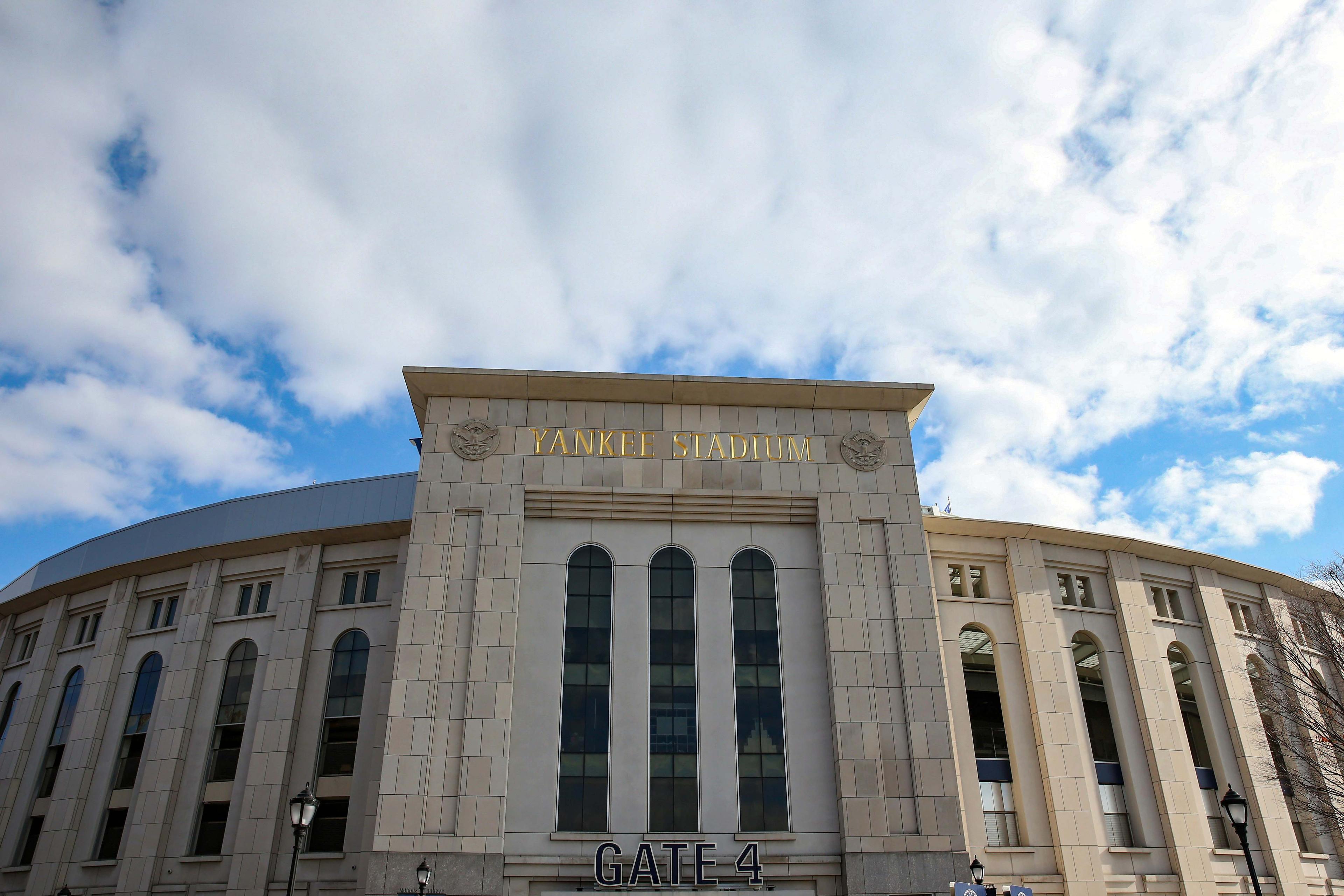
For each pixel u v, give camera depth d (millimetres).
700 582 34594
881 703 32375
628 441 36125
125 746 41031
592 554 34844
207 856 36469
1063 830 35844
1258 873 38531
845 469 36344
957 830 30578
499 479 34938
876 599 34156
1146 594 42688
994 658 39500
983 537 41250
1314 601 42031
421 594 32781
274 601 41500
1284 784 40562
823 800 31484
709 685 32938
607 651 33219
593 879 29625
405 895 28516
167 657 42125
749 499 35531
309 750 37625
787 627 34125
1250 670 43844
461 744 30688
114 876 37469
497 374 36031
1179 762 38906
